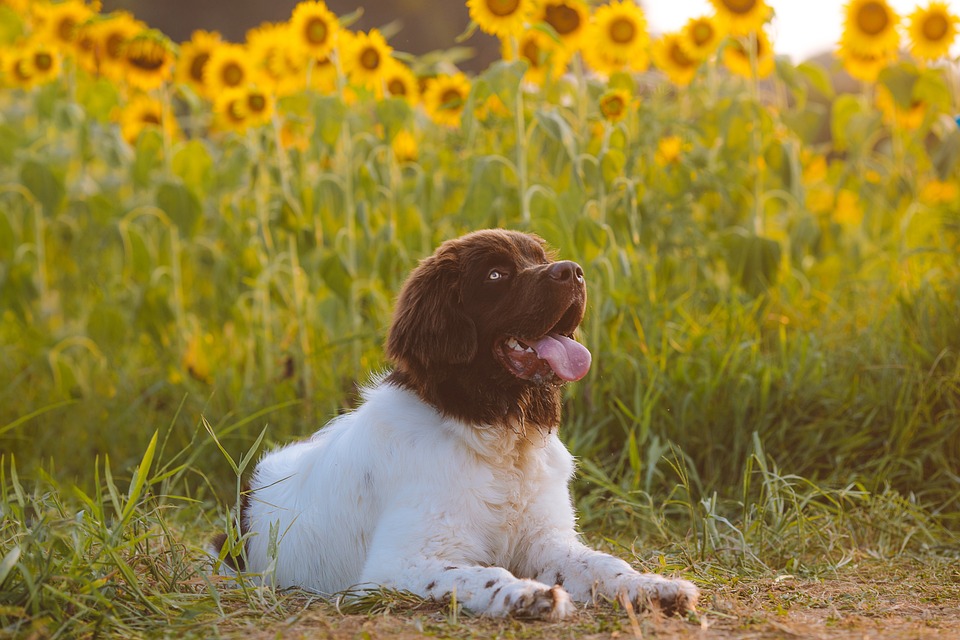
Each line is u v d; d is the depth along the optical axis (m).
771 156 7.65
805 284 7.42
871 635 3.27
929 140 9.62
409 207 7.64
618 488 5.35
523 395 4.12
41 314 8.39
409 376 4.16
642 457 5.95
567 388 6.18
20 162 8.30
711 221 7.91
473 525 3.93
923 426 5.83
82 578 3.46
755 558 4.50
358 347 7.21
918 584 4.24
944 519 5.48
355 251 7.43
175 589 3.82
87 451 7.02
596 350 6.25
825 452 5.87
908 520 5.30
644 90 7.88
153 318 7.70
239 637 3.28
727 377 6.03
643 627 3.35
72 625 3.29
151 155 8.01
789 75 7.84
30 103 9.62
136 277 8.33
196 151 7.99
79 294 8.73
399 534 3.85
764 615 3.56
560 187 7.18
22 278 7.89
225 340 8.06
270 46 7.55
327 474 4.23
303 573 4.23
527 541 4.11
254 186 8.13
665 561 4.39
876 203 8.38
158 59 7.83
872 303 7.07
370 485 4.03
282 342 7.62
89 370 8.11
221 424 6.49
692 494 5.74
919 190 8.59
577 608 3.66
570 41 7.02
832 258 7.85
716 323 6.67
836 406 5.98
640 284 6.71
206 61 7.94
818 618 3.56
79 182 8.74
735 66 7.89
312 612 3.59
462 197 7.82
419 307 4.16
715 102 7.86
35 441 7.24
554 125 6.47
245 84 7.56
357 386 4.83
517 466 4.09
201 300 8.52
